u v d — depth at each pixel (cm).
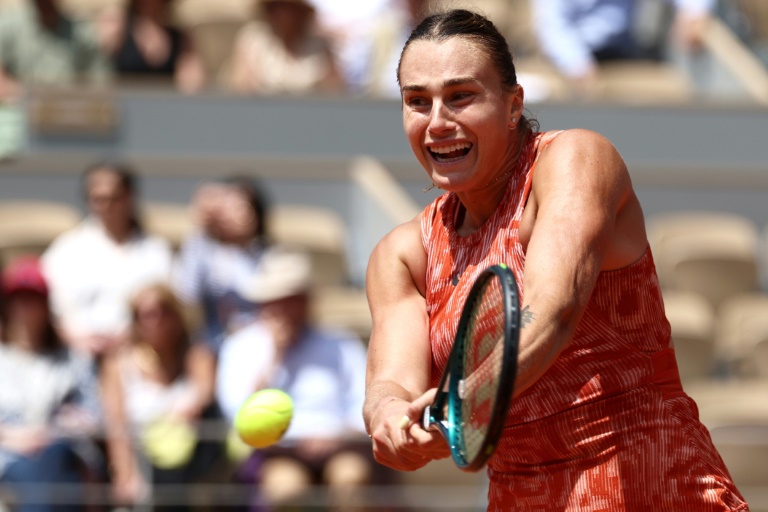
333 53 3123
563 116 3019
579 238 793
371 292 948
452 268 893
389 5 3262
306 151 2988
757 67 3488
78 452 1908
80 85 2975
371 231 2855
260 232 2472
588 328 854
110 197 2462
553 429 862
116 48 3072
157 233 2748
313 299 2375
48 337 2050
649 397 857
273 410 1003
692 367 2505
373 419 855
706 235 2916
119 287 2438
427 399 805
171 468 1898
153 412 2056
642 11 3328
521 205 852
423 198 3000
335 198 2895
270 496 1875
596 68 3272
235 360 2094
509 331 686
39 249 2711
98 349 2169
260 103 2981
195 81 3117
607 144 850
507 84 841
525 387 758
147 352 2092
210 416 2067
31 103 2953
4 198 2888
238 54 3125
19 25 3036
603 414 852
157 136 2973
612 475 849
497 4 3631
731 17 3738
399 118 3000
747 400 2273
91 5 3622
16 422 1988
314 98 2991
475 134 832
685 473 847
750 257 2828
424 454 817
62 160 2897
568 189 816
